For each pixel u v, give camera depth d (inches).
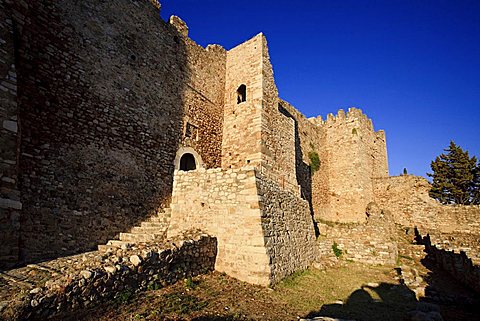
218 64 615.5
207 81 581.6
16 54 309.3
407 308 267.4
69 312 171.9
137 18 466.9
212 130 571.2
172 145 487.2
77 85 369.1
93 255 259.4
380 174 1005.8
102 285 194.5
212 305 220.1
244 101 606.9
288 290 285.6
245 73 590.2
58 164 334.0
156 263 241.8
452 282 390.6
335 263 485.4
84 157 361.1
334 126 967.6
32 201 304.2
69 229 330.3
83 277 184.5
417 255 571.8
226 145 576.4
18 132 269.4
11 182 246.2
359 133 924.0
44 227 309.0
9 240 236.1
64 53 361.1
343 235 575.2
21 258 277.4
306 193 820.0
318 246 499.8
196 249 291.0
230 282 280.2
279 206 362.3
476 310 276.8
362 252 528.7
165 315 191.0
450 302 301.0
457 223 747.4
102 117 390.9
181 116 513.3
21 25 317.4
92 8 403.5
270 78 583.5
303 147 858.1
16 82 265.7
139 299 210.7
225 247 313.4
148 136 449.4
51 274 202.1
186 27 561.9
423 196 818.8
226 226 319.9
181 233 318.0
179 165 490.6
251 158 524.1
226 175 338.3
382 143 1066.1
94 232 353.7
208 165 548.1
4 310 146.3
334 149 949.8
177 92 514.6
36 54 331.9
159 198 446.6
